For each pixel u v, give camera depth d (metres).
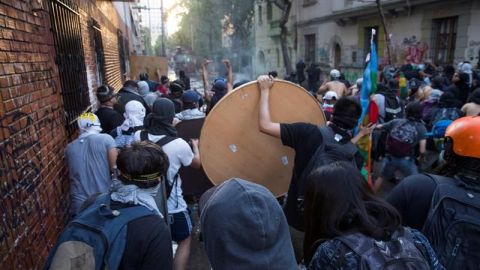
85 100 5.57
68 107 4.37
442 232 1.68
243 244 1.19
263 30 31.47
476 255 1.61
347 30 18.97
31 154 2.92
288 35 26.00
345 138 2.80
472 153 1.72
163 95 9.28
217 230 1.20
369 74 4.45
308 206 1.56
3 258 2.17
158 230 1.65
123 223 1.61
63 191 3.77
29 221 2.69
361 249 1.35
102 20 9.30
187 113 4.41
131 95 6.20
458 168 1.79
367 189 1.55
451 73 9.88
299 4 24.09
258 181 3.30
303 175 2.68
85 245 1.54
